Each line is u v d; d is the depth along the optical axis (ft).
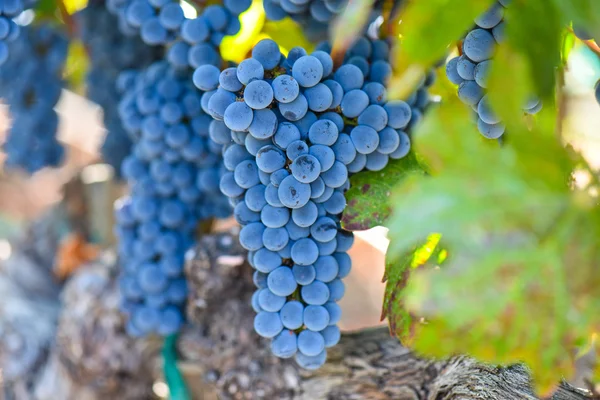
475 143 1.30
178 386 2.45
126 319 2.79
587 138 1.96
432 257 1.76
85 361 2.85
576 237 1.27
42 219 3.84
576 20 1.37
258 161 1.69
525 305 1.27
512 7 1.46
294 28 2.19
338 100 1.75
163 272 2.37
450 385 1.99
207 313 2.39
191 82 2.15
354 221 1.81
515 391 1.86
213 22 1.95
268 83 1.66
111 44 2.53
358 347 2.24
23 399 3.30
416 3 1.44
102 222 3.65
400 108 1.79
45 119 2.79
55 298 3.63
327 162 1.70
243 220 1.80
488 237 1.26
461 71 1.66
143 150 2.27
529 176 1.28
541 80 1.49
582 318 1.28
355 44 1.86
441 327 1.34
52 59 2.73
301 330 1.81
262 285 1.83
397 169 1.87
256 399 2.26
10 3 1.95
